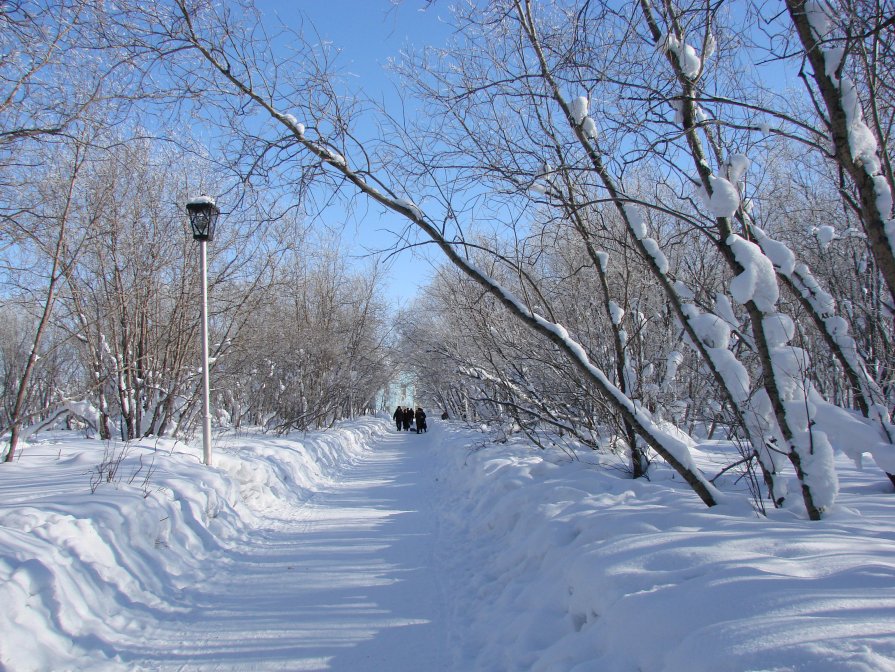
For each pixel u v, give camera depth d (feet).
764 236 16.48
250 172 16.48
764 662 6.53
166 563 17.38
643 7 15.67
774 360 15.15
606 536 14.07
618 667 8.71
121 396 35.53
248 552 21.18
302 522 26.81
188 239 38.09
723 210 14.62
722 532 12.13
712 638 7.36
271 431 61.57
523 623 12.51
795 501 16.14
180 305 37.50
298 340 66.23
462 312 33.53
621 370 23.63
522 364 30.53
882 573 8.81
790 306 22.15
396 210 16.70
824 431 15.01
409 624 14.19
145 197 36.32
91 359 35.45
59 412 31.22
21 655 10.92
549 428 38.86
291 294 61.00
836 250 24.06
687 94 15.65
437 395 100.58
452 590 16.79
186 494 21.43
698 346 17.19
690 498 17.81
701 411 31.83
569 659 9.87
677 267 26.17
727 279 26.05
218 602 15.87
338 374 75.10
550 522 16.81
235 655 12.51
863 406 20.58
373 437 94.79
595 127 17.67
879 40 12.16
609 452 27.71
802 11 11.73
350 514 28.78
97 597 13.73
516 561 17.17
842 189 16.67
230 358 50.44
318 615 14.80
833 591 8.14
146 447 27.73
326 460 48.55
